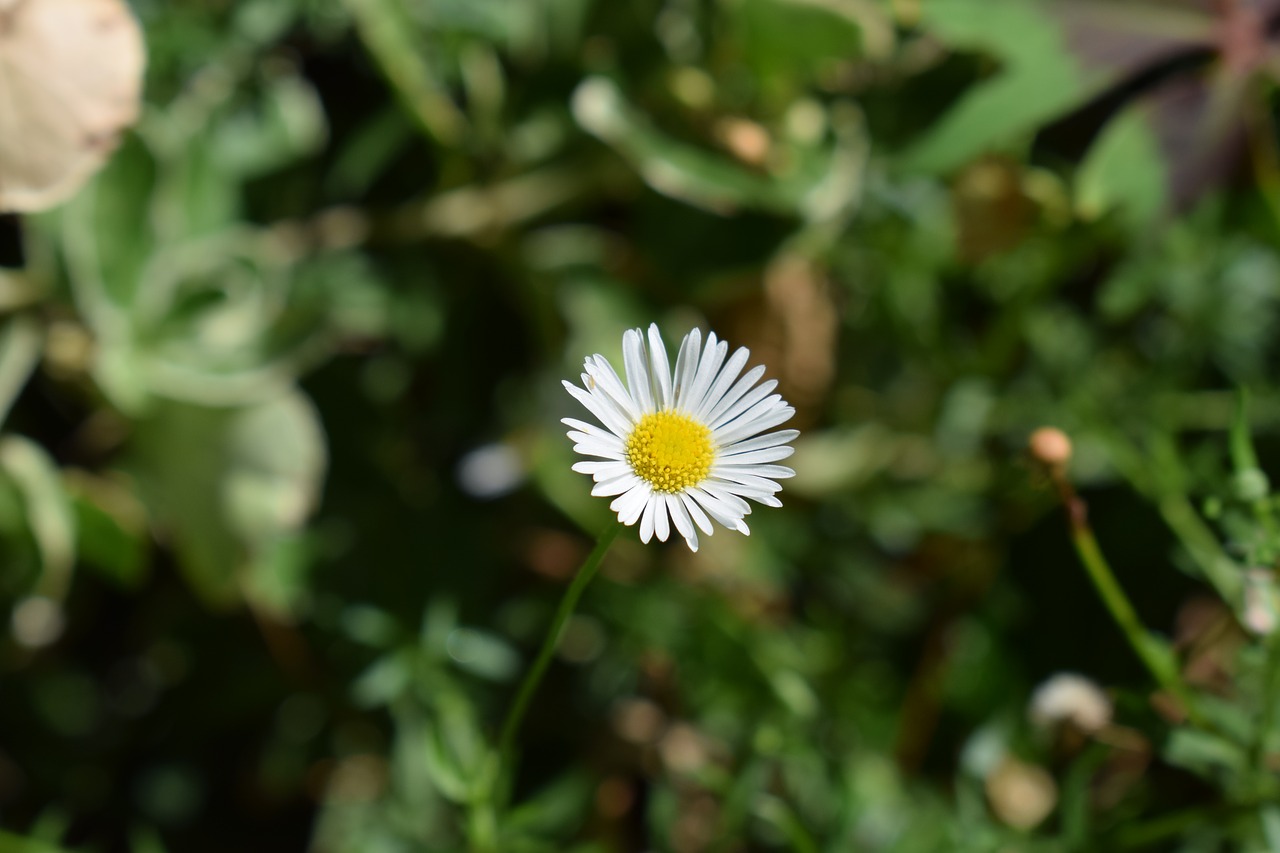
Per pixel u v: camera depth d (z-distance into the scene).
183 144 0.30
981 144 0.31
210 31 0.31
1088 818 0.29
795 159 0.31
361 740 0.31
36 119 0.28
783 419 0.24
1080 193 0.31
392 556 0.31
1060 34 0.30
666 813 0.30
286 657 0.31
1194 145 0.31
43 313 0.30
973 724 0.31
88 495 0.30
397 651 0.30
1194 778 0.30
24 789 0.31
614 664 0.31
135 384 0.30
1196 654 0.30
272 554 0.31
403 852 0.29
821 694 0.31
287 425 0.30
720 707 0.30
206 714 0.31
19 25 0.27
